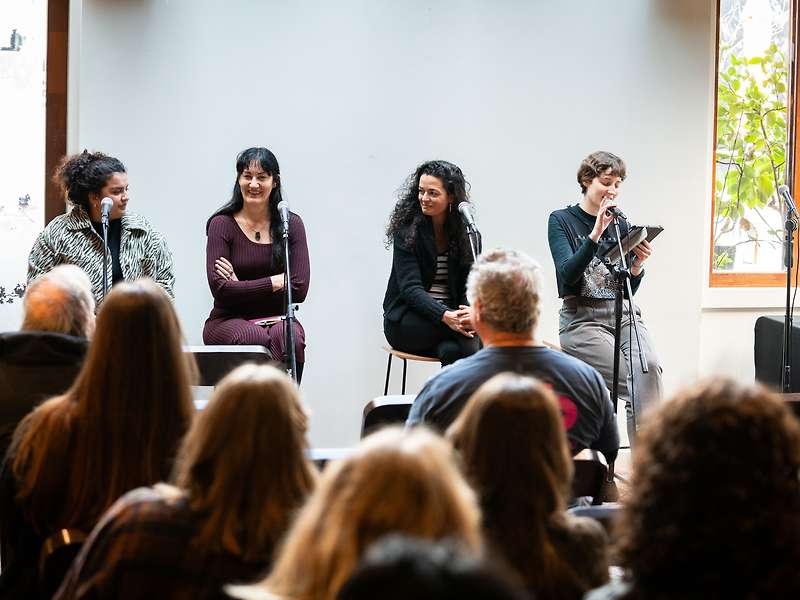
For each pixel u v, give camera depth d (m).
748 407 2.05
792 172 9.45
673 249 8.95
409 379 8.70
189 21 8.19
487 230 8.70
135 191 8.20
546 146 8.72
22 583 3.39
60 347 3.94
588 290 7.60
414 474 1.88
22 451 3.28
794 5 9.37
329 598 1.88
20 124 8.26
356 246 8.54
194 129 8.24
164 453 3.20
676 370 9.01
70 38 8.25
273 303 7.58
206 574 2.53
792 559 1.98
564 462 2.70
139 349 3.17
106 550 2.58
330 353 8.58
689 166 8.91
